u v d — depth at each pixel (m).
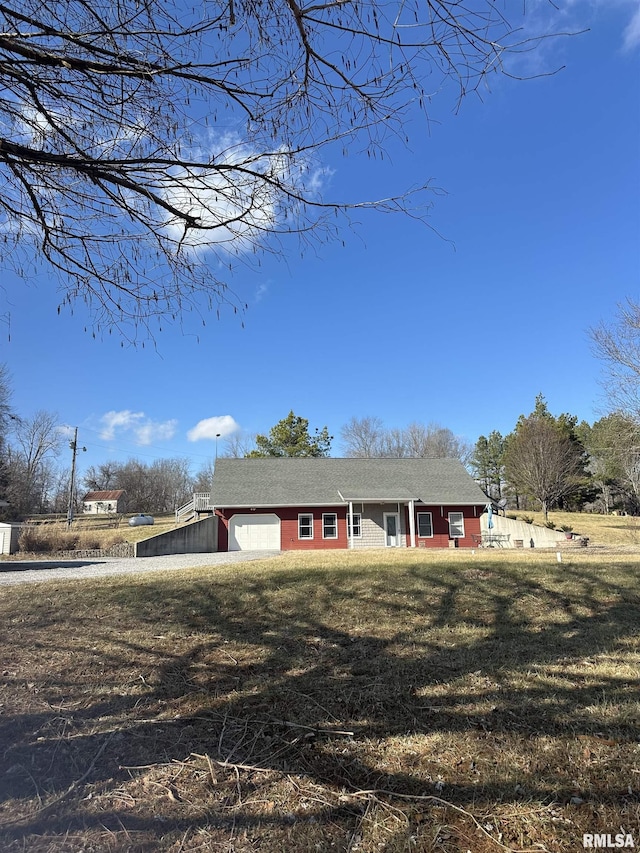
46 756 3.36
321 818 2.66
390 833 2.52
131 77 2.79
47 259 3.53
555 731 3.50
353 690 4.30
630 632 5.87
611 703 3.92
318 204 3.19
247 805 2.79
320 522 26.36
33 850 2.44
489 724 3.63
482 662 4.94
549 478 36.22
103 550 22.41
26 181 3.18
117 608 6.91
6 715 3.98
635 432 23.23
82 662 5.13
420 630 5.98
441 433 58.78
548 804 2.71
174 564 16.12
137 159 2.87
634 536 26.00
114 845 2.47
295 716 3.86
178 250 3.54
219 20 2.58
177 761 3.25
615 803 2.70
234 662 5.07
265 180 3.09
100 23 2.66
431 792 2.86
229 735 3.59
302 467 29.86
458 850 2.40
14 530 23.30
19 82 2.83
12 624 6.42
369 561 10.75
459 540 27.31
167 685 4.53
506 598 7.11
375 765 3.15
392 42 2.50
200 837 2.53
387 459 31.12
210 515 28.28
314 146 3.01
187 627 6.16
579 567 8.67
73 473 44.28
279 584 7.71
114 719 3.89
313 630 6.00
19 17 2.51
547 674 4.59
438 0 2.27
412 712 3.88
